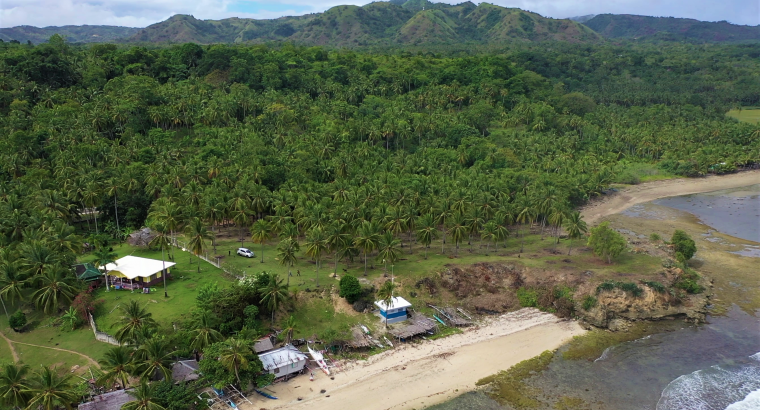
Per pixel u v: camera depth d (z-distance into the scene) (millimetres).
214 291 93438
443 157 194875
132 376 74875
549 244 137750
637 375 83875
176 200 128875
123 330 79062
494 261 119938
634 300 104125
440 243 137875
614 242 118188
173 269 112562
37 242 96500
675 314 104000
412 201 136375
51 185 134125
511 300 109562
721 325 100812
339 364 86812
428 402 77312
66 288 91500
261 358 81875
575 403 76812
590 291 106312
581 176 189875
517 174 178625
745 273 125875
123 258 108062
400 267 115250
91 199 129125
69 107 181250
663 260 121750
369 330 95562
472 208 130125
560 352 91375
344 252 108875
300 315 96938
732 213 180625
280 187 147125
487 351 91688
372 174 164625
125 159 154125
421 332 95625
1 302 95312
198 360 81750
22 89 192000
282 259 104625
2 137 158375
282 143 184875
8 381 65062
